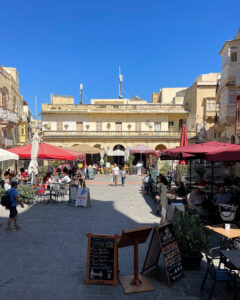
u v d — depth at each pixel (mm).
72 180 17516
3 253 6438
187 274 5410
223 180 15062
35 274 5375
